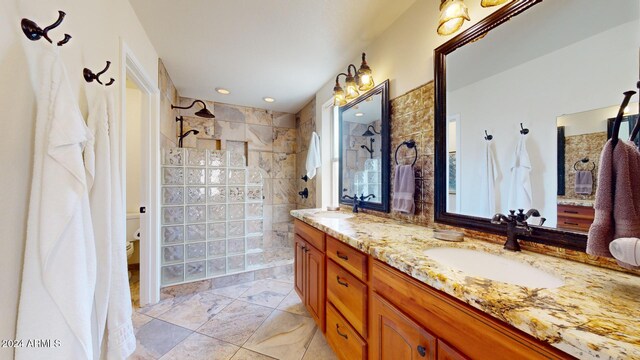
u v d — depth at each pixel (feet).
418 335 2.43
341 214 6.52
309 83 8.71
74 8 2.93
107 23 3.84
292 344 4.99
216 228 7.79
